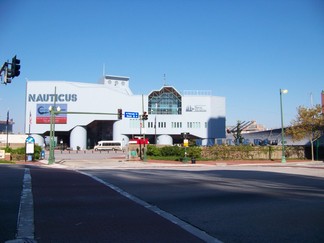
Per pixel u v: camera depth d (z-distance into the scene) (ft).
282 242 24.29
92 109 364.99
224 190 50.90
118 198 42.70
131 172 88.07
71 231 26.94
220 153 173.47
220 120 394.11
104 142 345.51
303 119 163.84
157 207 37.22
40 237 25.23
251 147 177.06
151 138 398.01
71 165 127.65
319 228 28.19
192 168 113.29
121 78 428.15
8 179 62.13
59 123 360.48
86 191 48.37
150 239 24.95
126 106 373.81
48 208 35.70
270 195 45.93
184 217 32.40
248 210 35.68
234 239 25.07
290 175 79.77
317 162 151.33
